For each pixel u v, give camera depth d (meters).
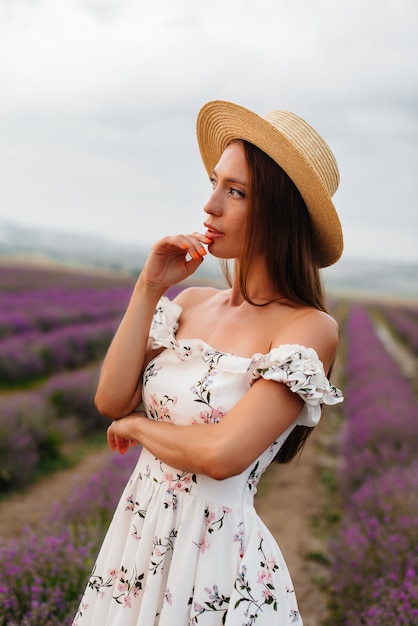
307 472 6.86
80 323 17.62
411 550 3.90
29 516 5.10
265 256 1.66
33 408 6.87
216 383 1.58
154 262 1.69
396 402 8.83
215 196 1.65
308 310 1.64
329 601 3.96
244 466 1.47
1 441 5.80
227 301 1.82
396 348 23.89
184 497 1.57
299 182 1.60
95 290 29.44
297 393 1.52
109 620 1.60
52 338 11.91
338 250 1.75
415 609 3.11
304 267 1.67
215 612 1.50
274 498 6.01
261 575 1.53
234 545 1.54
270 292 1.71
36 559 3.20
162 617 1.50
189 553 1.52
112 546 1.68
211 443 1.46
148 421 1.62
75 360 11.91
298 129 1.72
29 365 10.42
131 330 1.71
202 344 1.62
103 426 8.06
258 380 1.55
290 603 1.58
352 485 5.92
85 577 3.12
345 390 11.77
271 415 1.49
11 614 2.80
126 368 1.71
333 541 4.59
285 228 1.64
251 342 1.65
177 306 1.84
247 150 1.62
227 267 2.03
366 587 3.60
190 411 1.60
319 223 1.69
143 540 1.59
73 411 7.94
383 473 5.46
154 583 1.53
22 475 5.74
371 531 4.24
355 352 16.41
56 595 2.91
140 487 1.68
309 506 5.83
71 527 3.84
